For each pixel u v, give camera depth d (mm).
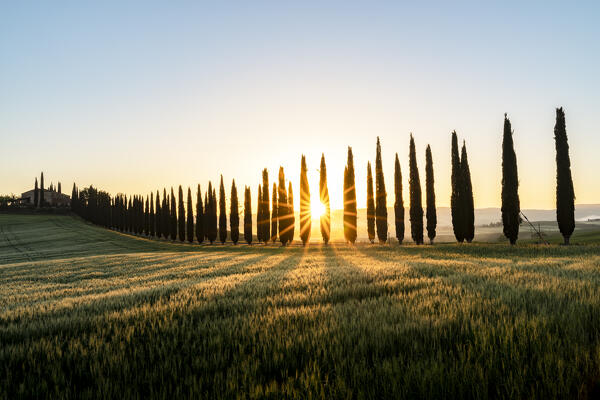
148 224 97750
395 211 50000
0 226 107438
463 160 42094
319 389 3238
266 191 65875
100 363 4211
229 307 7105
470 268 13406
